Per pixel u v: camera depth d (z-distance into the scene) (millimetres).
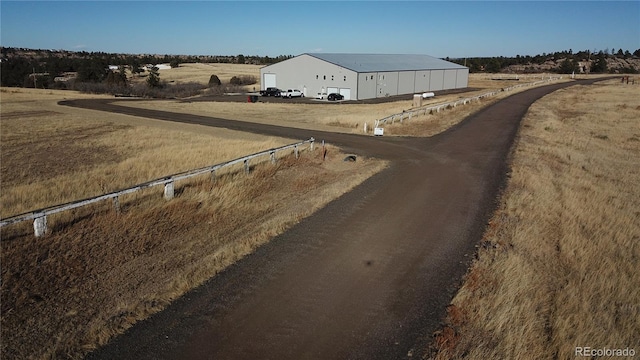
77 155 24734
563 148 25562
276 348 6777
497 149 25047
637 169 21250
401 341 6988
